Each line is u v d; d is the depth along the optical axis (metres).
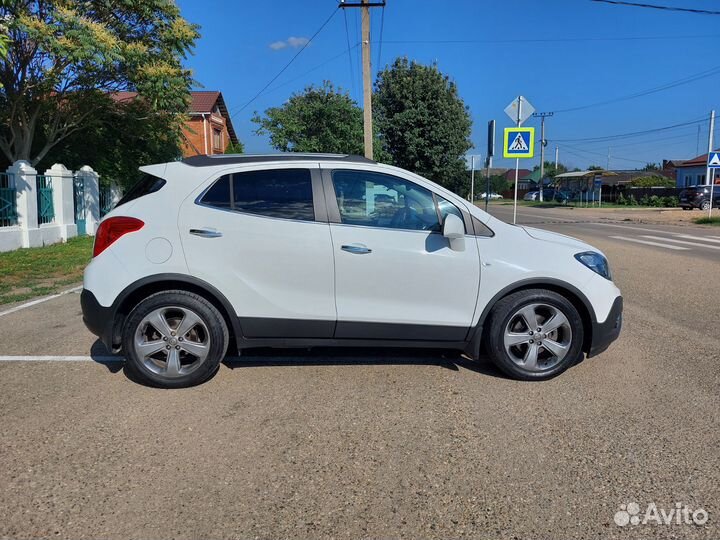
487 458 3.41
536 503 2.96
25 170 12.76
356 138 18.77
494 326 4.51
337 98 18.89
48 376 4.69
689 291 8.31
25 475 3.18
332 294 4.39
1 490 3.03
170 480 3.15
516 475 3.23
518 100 13.16
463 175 24.58
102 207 17.95
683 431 3.74
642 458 3.40
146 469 3.26
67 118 16.80
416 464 3.34
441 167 23.73
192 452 3.46
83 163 19.08
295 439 3.63
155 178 4.48
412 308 4.45
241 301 4.34
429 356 5.24
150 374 4.37
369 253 4.36
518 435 3.69
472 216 4.55
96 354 5.28
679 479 3.18
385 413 4.02
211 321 4.34
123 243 4.29
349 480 3.17
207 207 4.34
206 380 4.59
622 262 11.33
